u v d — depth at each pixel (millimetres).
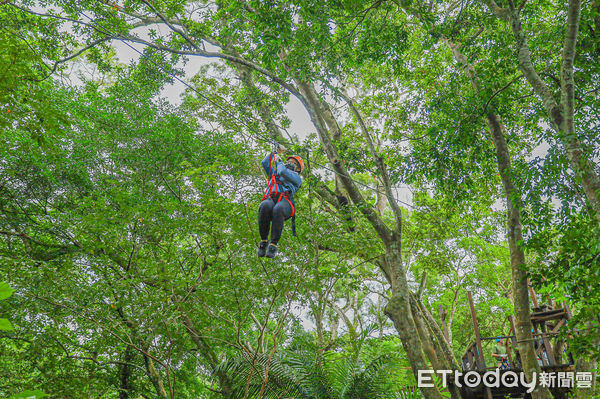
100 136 11898
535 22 12109
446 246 16359
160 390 10516
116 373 11570
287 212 5426
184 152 12289
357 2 10531
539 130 13031
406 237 16094
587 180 7387
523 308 9953
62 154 10523
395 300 10695
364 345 10148
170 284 7742
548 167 8766
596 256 5910
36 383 7543
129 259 8344
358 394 8617
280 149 5852
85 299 8000
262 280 8188
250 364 8328
